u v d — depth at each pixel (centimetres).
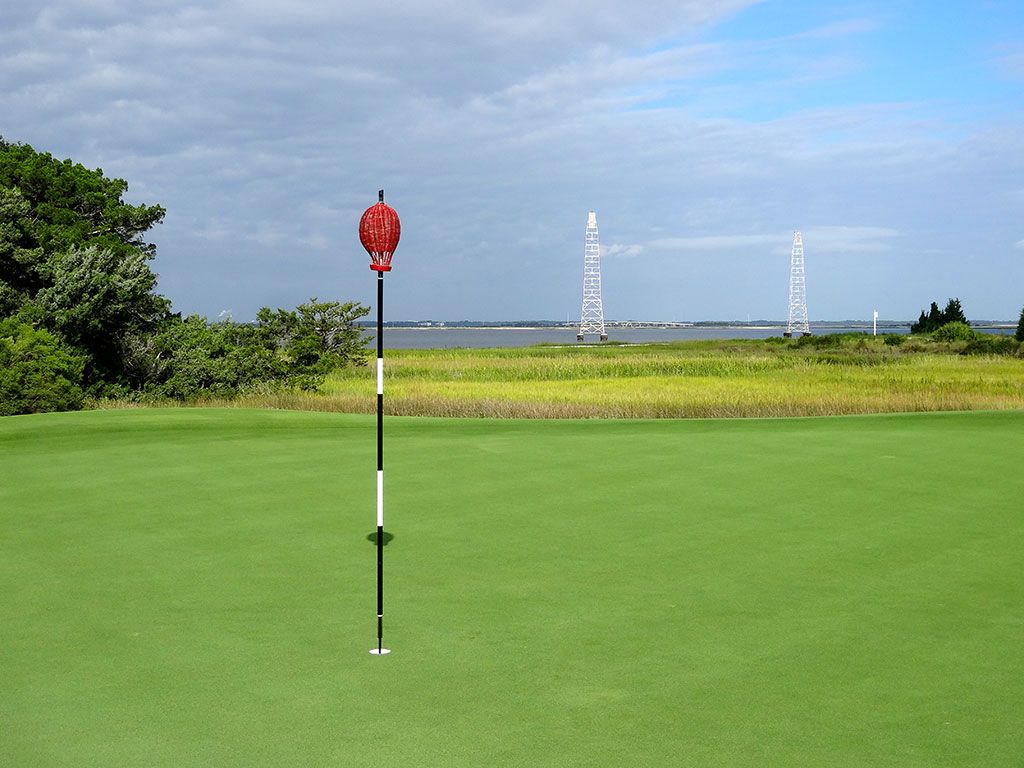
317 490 1020
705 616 612
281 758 418
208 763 414
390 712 465
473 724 452
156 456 1242
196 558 753
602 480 1068
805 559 750
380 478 555
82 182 3188
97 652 550
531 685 498
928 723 453
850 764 412
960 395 2477
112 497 988
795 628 589
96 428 1546
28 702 480
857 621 603
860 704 474
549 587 675
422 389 3020
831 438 1380
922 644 561
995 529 848
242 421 1661
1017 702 477
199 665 528
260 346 2927
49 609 630
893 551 775
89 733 444
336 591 666
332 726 450
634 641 564
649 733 441
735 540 809
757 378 3438
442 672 516
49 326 2644
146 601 646
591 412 2209
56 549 784
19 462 1200
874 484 1045
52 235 2952
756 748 427
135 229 3250
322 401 2367
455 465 1166
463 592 664
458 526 858
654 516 896
